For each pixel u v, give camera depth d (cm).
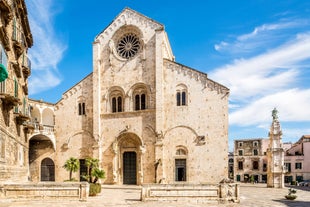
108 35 5794
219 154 4834
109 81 5650
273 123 5706
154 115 5228
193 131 5012
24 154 3712
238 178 9906
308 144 9131
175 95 5188
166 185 2827
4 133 2542
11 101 2573
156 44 5331
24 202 2541
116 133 5462
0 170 2453
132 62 5531
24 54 3588
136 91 5456
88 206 2458
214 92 4981
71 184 2691
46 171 5900
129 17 5672
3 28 2286
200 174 4888
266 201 3158
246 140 10025
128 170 5378
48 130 5741
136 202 2778
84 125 5712
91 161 4138
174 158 5056
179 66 5216
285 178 9225
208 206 2573
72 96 5884
